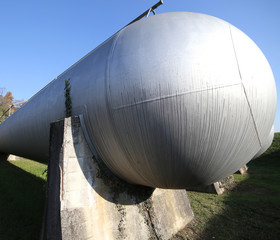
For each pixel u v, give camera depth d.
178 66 2.25
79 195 2.96
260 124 2.48
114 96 2.55
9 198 5.56
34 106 5.02
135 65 2.43
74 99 3.32
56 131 3.22
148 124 2.36
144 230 3.62
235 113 2.25
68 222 2.73
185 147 2.35
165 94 2.25
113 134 2.69
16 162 11.27
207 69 2.22
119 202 3.42
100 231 3.01
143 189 3.92
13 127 6.47
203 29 2.48
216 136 2.28
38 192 6.25
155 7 3.62
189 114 2.22
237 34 2.62
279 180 9.80
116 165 3.09
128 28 2.98
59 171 2.97
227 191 7.82
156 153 2.47
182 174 2.60
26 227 4.17
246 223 4.74
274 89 2.69
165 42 2.41
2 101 33.38
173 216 4.32
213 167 2.52
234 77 2.26
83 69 3.37
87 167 3.14
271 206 5.96
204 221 4.80
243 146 2.46
